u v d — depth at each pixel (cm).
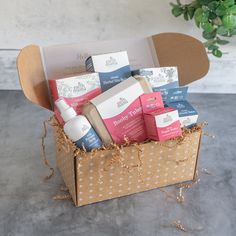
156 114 86
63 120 88
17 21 144
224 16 116
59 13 143
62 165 102
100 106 86
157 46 109
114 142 89
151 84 96
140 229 91
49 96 96
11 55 149
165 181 101
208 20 122
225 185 105
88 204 96
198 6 128
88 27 146
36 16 143
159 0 142
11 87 155
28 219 92
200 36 149
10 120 133
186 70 106
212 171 110
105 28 147
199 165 112
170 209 96
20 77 84
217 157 117
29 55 92
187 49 105
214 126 134
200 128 95
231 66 153
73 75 95
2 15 142
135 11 144
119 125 88
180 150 96
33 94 89
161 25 147
